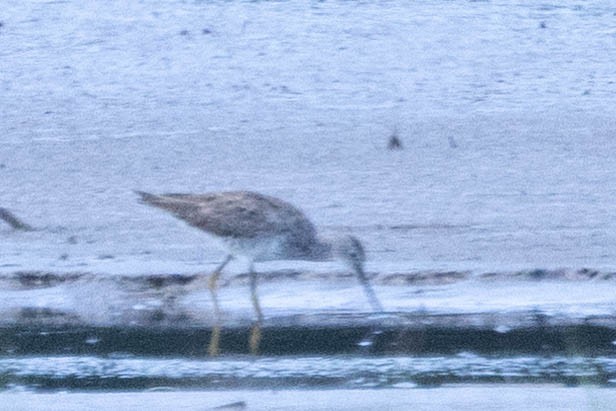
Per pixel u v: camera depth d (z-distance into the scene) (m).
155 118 18.88
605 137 18.19
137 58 21.59
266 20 23.44
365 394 9.20
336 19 23.62
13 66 21.08
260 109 19.33
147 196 12.28
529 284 12.99
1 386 9.91
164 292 12.71
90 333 11.66
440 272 13.09
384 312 12.14
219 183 16.25
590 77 21.08
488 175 16.59
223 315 12.16
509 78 20.95
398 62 21.56
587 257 13.77
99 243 14.16
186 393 9.38
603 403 8.52
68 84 20.34
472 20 23.81
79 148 17.58
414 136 18.14
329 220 14.93
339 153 17.41
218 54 21.77
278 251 11.92
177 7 24.08
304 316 12.09
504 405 8.72
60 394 9.37
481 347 11.11
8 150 17.44
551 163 17.08
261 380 10.17
